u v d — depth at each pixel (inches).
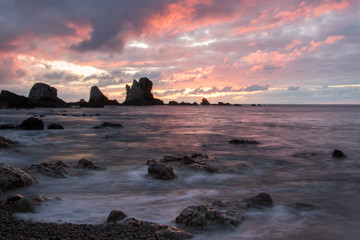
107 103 6973.4
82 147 730.2
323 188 362.3
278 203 284.7
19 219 222.5
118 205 271.6
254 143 829.8
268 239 199.8
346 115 2955.2
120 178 395.5
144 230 204.2
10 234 190.1
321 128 1392.7
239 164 488.1
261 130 1285.7
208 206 239.8
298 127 1456.7
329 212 261.7
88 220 226.8
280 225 227.3
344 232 215.8
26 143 757.9
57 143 789.2
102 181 378.0
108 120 1977.1
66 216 234.7
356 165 525.3
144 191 335.3
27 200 249.8
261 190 348.8
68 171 405.1
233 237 201.2
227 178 410.3
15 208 245.1
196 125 1590.8
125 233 198.4
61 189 334.6
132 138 951.0
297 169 488.4
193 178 404.2
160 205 275.1
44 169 393.4
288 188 361.7
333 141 898.1
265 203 269.4
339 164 535.8
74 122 1686.8
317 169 490.0
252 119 2235.5
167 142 852.6
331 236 207.9
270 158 596.1
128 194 319.3
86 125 1478.8
